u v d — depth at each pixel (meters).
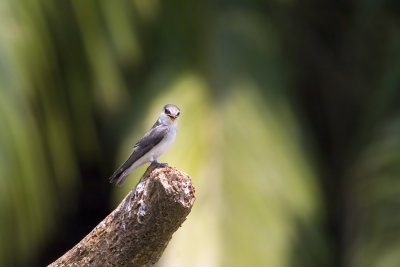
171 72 14.20
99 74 14.07
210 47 14.31
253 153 13.54
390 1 16.17
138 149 8.88
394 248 13.44
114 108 14.46
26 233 13.45
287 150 13.88
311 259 13.61
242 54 14.31
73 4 13.79
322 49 16.06
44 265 17.84
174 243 12.87
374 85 15.73
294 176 13.74
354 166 14.80
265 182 13.48
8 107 12.78
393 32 15.90
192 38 14.48
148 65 14.54
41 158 13.30
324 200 14.29
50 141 13.75
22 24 13.05
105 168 15.96
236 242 13.02
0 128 12.74
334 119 15.96
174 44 14.49
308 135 14.38
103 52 14.05
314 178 13.99
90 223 18.28
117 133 14.88
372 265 13.51
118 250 7.36
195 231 12.95
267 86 14.20
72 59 13.95
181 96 13.82
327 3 16.20
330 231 14.74
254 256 13.04
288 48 15.24
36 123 13.14
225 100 13.79
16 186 13.02
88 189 18.08
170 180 7.12
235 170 13.31
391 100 14.95
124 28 14.12
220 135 13.51
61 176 14.11
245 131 13.64
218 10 14.70
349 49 16.12
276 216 13.36
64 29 13.77
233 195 13.23
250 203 13.26
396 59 15.44
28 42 13.04
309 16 16.08
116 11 14.09
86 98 14.23
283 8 15.44
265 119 13.89
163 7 14.71
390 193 13.73
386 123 14.56
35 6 13.23
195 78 14.07
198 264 12.73
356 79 16.00
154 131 8.90
